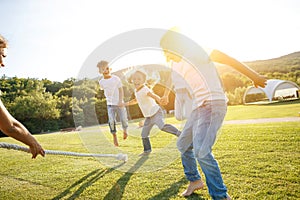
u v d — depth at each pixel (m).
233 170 2.58
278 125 5.86
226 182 2.27
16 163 3.74
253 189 2.07
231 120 9.08
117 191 2.24
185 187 2.28
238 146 3.76
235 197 1.95
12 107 17.92
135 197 2.11
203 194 2.11
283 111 10.93
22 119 17.84
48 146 5.45
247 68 1.87
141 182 2.44
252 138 4.34
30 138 1.45
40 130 17.58
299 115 8.39
